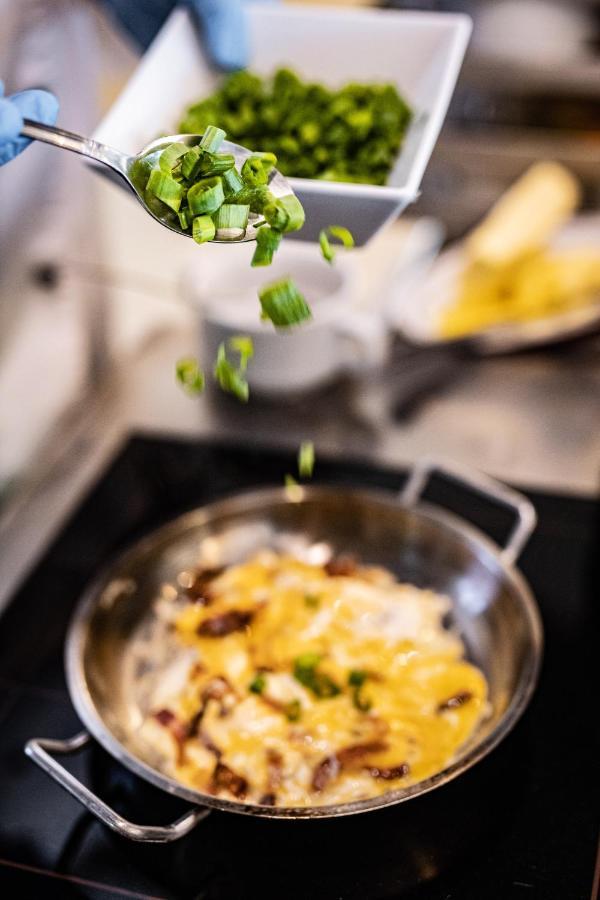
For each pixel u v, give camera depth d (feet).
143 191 1.74
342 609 2.07
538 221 2.85
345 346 2.64
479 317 2.78
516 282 2.82
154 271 2.92
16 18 2.31
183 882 1.77
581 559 2.20
